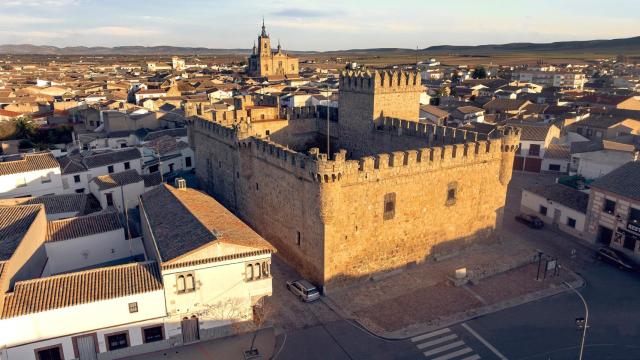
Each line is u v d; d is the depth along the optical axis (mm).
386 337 42438
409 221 53281
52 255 50906
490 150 57531
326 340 41938
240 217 67438
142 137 108625
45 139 124562
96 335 38188
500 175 59531
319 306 47125
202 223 43688
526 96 166750
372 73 68062
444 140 61062
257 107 86750
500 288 51031
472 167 56594
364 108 68750
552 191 70000
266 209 58812
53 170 73438
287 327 43719
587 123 111438
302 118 81562
